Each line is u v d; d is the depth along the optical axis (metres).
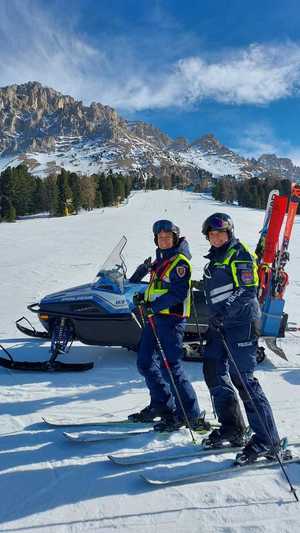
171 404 3.41
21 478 2.77
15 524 2.35
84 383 4.44
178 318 3.36
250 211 61.16
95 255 16.91
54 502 2.53
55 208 62.69
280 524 2.36
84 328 4.84
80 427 3.46
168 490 2.65
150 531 2.31
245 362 2.92
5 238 25.95
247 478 2.78
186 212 53.97
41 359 5.16
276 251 5.14
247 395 2.93
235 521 2.38
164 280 3.33
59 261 15.16
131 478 2.77
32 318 7.23
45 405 3.91
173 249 3.40
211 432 3.27
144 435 3.32
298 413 3.75
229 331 2.92
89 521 2.38
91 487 2.68
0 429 3.44
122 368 4.89
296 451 3.09
